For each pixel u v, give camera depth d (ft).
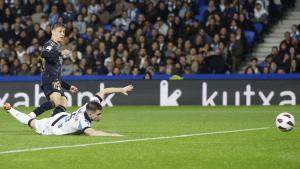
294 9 203.41
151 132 96.48
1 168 62.13
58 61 100.63
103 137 86.38
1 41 195.52
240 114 137.49
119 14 199.82
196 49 180.75
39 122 91.25
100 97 89.56
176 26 187.73
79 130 88.07
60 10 200.44
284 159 67.72
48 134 90.12
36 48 187.32
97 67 180.34
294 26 181.98
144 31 188.14
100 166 63.52
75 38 189.06
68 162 65.72
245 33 189.47
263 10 195.11
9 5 208.33
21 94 171.73
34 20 202.59
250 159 67.72
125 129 102.73
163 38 182.50
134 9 197.77
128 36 189.16
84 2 202.59
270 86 168.86
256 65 173.17
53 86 100.22
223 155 70.49
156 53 178.29
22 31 193.26
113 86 170.81
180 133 94.63
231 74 169.99
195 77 171.94
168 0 195.93
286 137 87.86
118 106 169.07
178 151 73.51
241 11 188.85
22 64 182.19
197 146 77.87
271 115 134.10
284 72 172.65
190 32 185.37
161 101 170.71
